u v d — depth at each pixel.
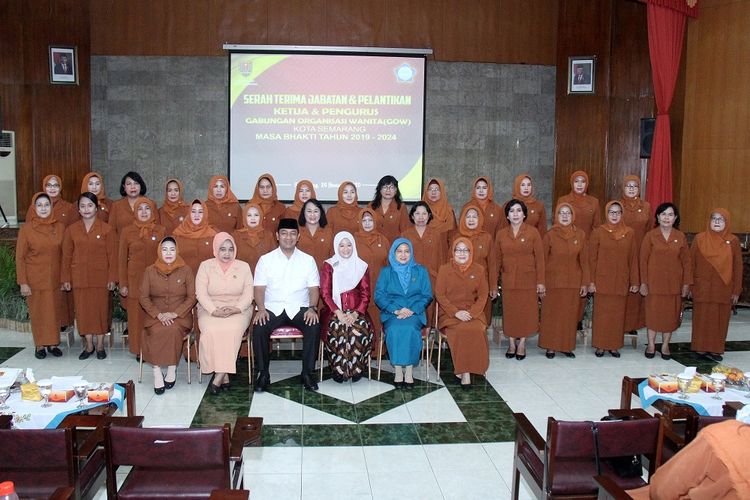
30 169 8.64
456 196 9.26
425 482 3.38
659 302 5.61
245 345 5.35
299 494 3.22
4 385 3.22
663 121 7.73
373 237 5.40
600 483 2.27
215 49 8.85
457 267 4.98
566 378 5.11
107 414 3.26
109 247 5.33
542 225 6.29
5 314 6.24
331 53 8.88
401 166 9.09
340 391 4.75
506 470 3.53
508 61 9.14
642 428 2.50
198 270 4.86
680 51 7.75
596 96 8.93
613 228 5.60
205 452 2.35
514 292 5.50
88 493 2.61
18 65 8.52
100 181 6.08
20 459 2.37
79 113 8.66
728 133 8.29
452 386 4.89
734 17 8.12
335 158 9.02
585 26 8.89
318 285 4.94
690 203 8.70
